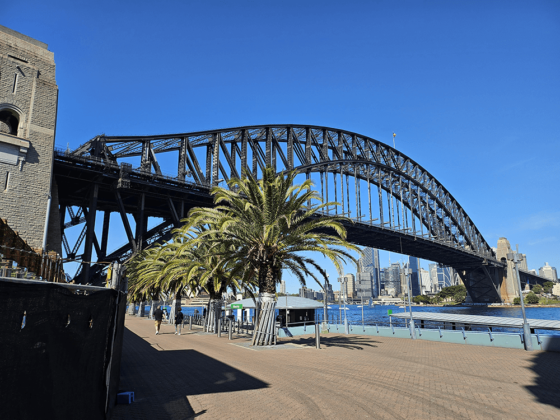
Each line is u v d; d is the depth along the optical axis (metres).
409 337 23.94
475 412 7.54
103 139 46.75
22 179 26.64
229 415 7.38
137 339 23.19
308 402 8.33
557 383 10.21
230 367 13.05
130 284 52.00
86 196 50.75
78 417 5.23
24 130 27.67
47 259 8.73
